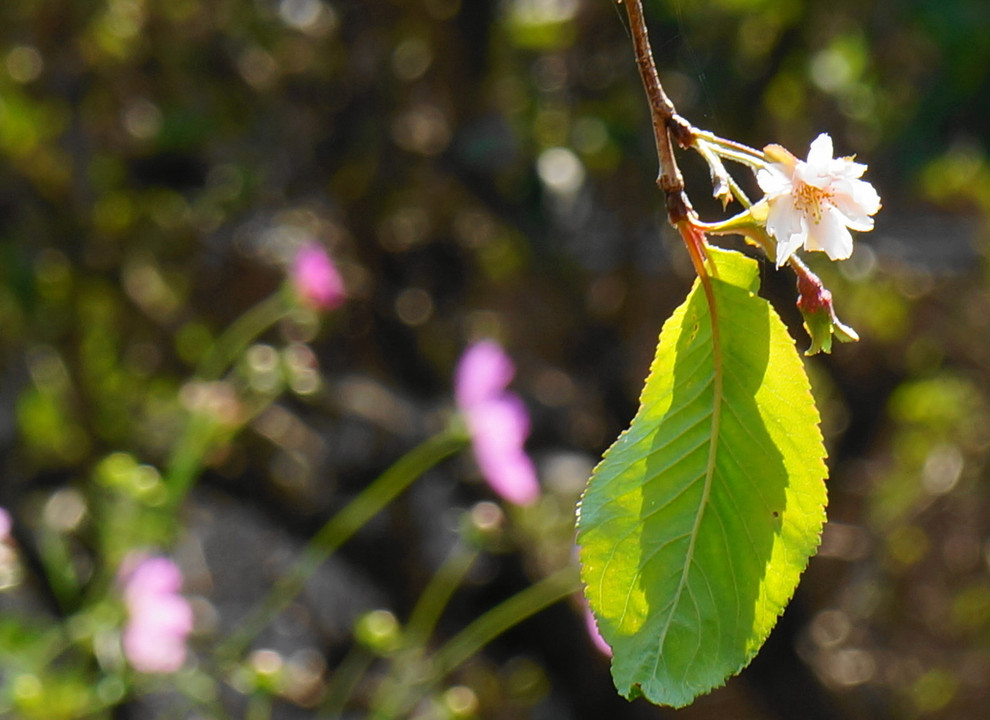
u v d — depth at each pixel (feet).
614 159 6.11
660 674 2.39
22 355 5.65
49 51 5.58
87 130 5.67
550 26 5.96
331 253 6.01
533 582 5.61
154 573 3.64
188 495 5.89
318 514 5.55
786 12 5.89
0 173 5.55
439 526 5.61
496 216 6.26
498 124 6.20
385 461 5.60
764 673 6.25
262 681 3.64
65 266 5.61
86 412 5.48
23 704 3.46
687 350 2.40
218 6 5.77
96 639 3.64
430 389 6.14
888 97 6.22
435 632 5.65
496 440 3.93
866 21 6.00
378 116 6.16
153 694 4.85
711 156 2.37
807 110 6.30
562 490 5.84
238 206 5.88
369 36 6.12
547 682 5.71
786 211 2.36
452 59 6.15
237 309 5.84
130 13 5.58
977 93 6.13
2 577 4.14
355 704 5.49
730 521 2.39
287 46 5.98
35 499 5.23
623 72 6.06
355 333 6.04
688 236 2.38
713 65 5.97
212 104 5.85
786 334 2.38
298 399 5.80
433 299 6.28
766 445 2.39
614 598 2.40
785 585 2.39
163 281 5.83
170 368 5.78
